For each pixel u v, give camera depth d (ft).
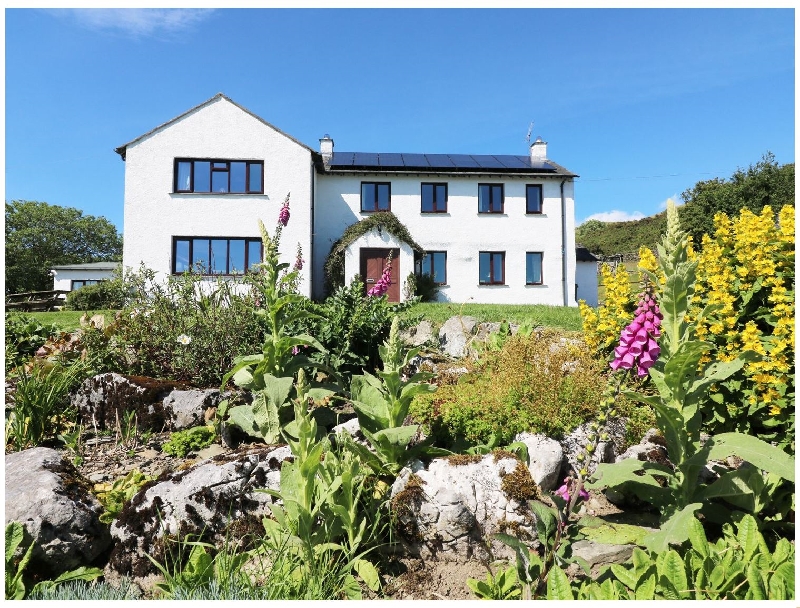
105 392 15.76
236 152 53.16
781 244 13.12
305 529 8.32
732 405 12.40
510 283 60.03
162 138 52.54
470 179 60.44
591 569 8.51
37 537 8.70
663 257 8.92
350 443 10.36
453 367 17.26
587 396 12.10
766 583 6.93
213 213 52.60
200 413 14.97
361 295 19.57
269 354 12.66
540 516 7.52
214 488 9.73
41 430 13.96
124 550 9.24
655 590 6.88
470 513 9.20
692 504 7.99
